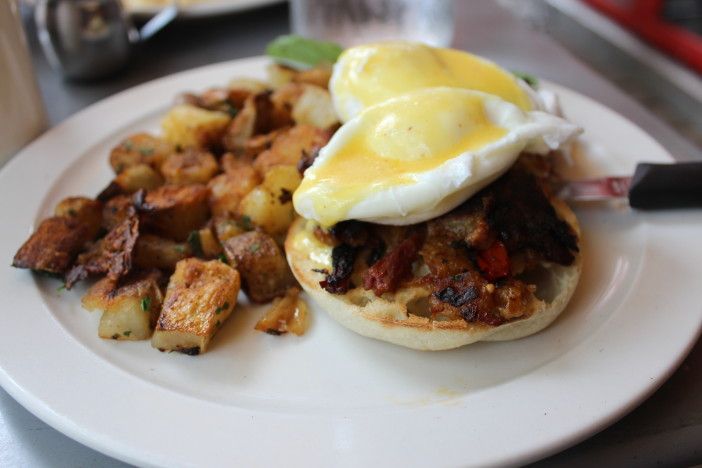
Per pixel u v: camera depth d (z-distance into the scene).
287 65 0.33
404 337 0.19
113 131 0.30
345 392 0.18
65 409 0.17
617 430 0.18
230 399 0.18
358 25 0.39
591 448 0.17
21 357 0.19
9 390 0.18
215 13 0.40
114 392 0.18
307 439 0.16
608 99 0.35
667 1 0.47
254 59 0.35
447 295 0.19
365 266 0.21
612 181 0.25
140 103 0.32
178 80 0.34
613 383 0.17
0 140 0.28
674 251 0.22
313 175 0.20
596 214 0.24
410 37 0.39
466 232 0.20
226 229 0.23
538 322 0.19
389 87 0.22
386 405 0.18
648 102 0.46
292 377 0.19
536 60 0.39
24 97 0.29
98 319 0.21
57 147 0.28
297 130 0.26
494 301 0.19
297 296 0.22
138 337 0.20
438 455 0.16
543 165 0.24
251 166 0.26
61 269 0.22
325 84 0.29
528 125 0.20
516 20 0.45
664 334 0.19
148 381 0.18
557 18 0.56
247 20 0.46
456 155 0.19
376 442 0.16
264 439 0.16
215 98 0.29
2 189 0.26
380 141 0.20
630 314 0.20
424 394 0.18
